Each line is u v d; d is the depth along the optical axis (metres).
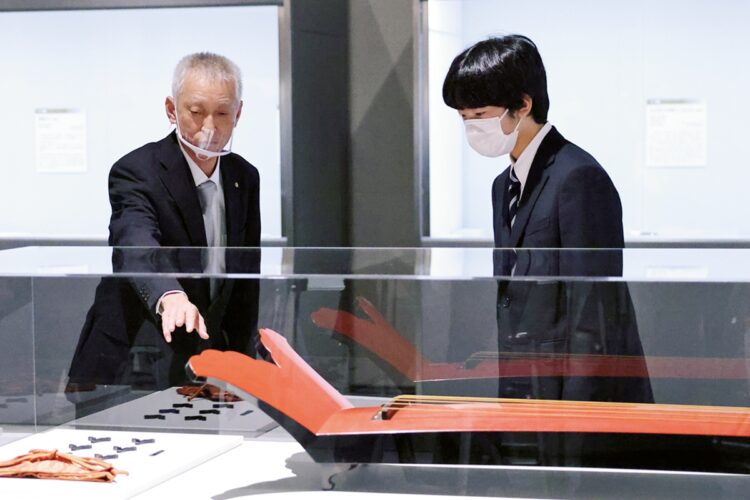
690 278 1.52
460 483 1.52
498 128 2.52
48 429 1.74
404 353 1.60
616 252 1.73
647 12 3.21
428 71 3.41
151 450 1.64
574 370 1.56
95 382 1.72
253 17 3.41
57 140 3.49
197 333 1.66
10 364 1.74
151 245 2.47
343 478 1.55
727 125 3.21
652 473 1.51
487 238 3.40
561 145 2.50
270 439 1.68
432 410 1.58
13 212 3.54
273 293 1.63
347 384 1.62
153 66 3.44
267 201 3.48
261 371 1.62
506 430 1.52
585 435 1.50
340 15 3.86
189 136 2.59
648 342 1.53
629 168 3.27
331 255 1.79
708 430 1.47
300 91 3.50
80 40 3.45
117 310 1.69
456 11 3.37
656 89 3.23
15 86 3.49
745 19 3.16
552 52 3.29
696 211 3.25
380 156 3.94
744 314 1.50
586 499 1.45
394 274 1.61
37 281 1.71
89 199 3.51
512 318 1.57
